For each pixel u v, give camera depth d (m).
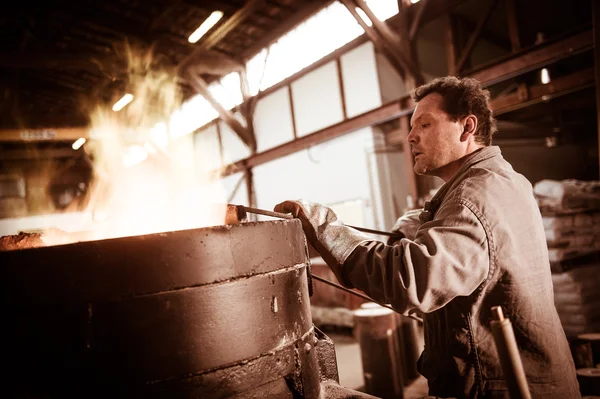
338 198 9.77
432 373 1.45
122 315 1.05
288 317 1.31
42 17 9.89
